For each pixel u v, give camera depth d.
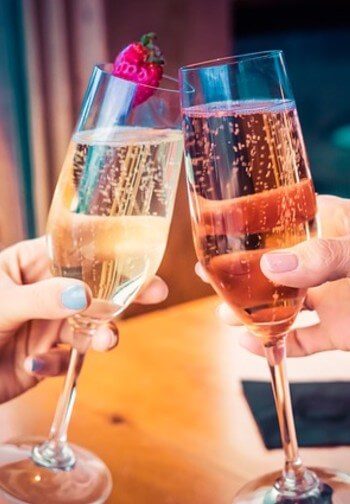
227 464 0.67
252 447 0.69
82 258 0.60
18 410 0.76
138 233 0.60
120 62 0.61
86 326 0.65
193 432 0.72
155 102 0.60
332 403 0.72
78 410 0.76
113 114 0.59
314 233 0.57
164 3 1.29
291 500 0.59
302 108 1.77
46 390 0.80
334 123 1.76
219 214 0.55
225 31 1.39
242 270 0.55
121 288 0.61
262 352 0.73
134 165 0.59
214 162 0.54
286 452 0.61
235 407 0.75
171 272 1.34
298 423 0.70
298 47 1.72
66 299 0.61
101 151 0.59
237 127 0.54
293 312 0.57
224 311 0.73
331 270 0.55
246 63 0.54
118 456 0.69
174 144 0.61
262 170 0.54
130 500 0.63
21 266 0.75
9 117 1.32
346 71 1.72
